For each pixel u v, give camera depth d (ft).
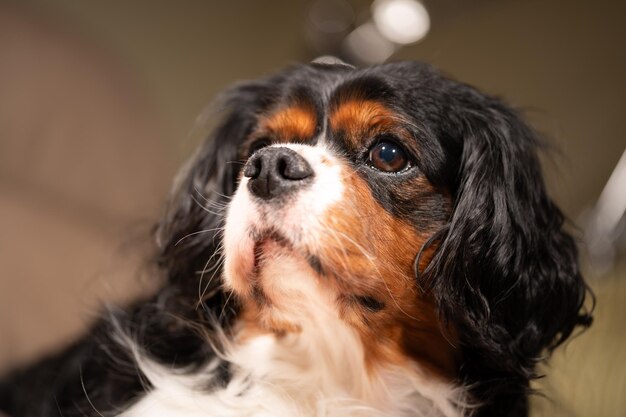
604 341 3.93
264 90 3.83
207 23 8.42
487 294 3.19
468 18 6.51
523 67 6.42
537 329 3.32
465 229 3.15
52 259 4.54
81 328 4.19
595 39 6.23
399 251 3.05
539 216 3.46
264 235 2.80
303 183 2.79
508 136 3.47
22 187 4.82
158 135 6.50
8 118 5.11
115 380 3.54
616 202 4.55
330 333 3.07
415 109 3.24
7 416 3.98
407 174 3.14
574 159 5.83
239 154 3.77
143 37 7.84
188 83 8.22
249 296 2.97
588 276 4.07
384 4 5.84
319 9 6.33
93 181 5.30
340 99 3.26
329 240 2.75
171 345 3.54
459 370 3.32
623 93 6.02
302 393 3.25
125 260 4.40
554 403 3.41
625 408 3.68
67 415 3.66
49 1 6.57
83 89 5.88
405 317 3.13
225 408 3.23
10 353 4.20
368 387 3.24
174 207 3.82
